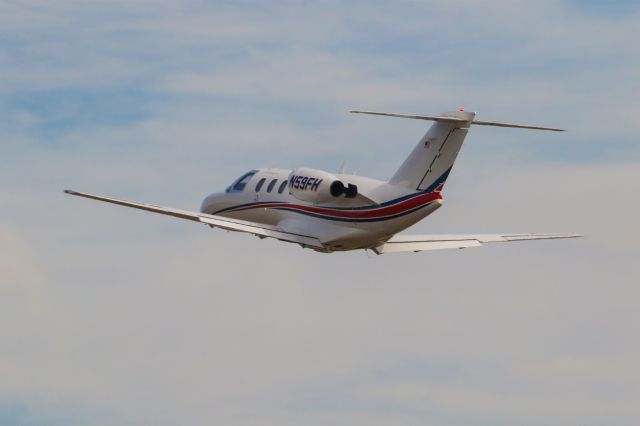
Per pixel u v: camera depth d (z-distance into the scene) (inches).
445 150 5093.5
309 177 5393.7
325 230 5467.5
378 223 5275.6
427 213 5147.6
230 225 5413.4
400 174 5236.2
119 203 5108.3
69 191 4987.7
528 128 4995.1
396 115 4928.6
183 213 5319.9
